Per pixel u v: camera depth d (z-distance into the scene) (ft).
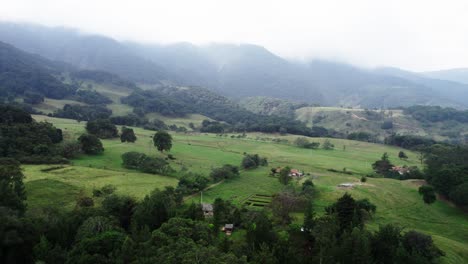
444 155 508.12
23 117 441.27
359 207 269.03
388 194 343.67
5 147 351.67
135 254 150.20
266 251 170.71
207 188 367.04
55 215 197.88
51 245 161.48
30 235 165.68
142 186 326.03
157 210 217.15
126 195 268.00
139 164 399.85
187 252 142.61
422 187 328.49
